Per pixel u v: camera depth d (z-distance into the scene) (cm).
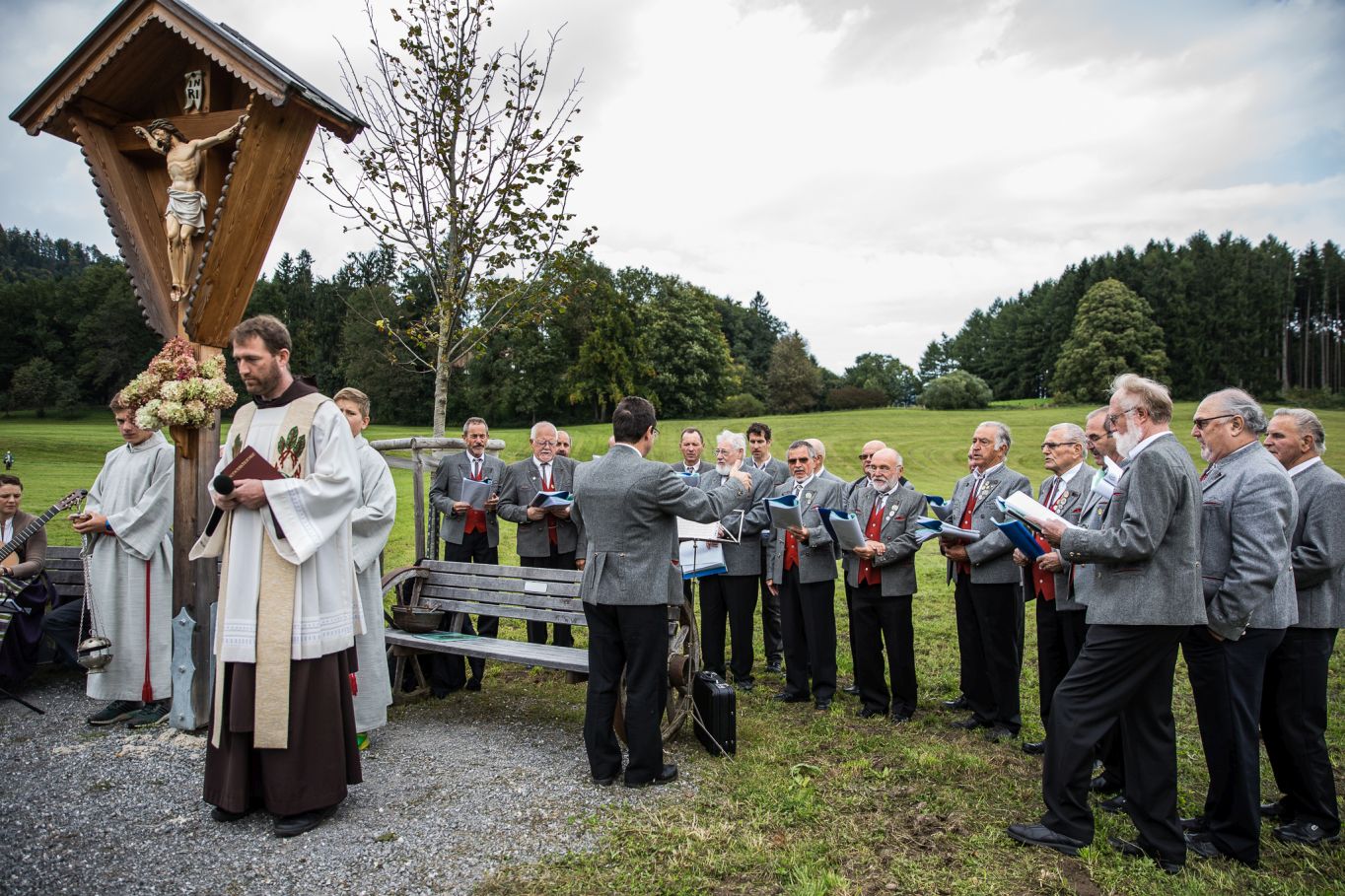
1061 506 493
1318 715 369
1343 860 346
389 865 323
